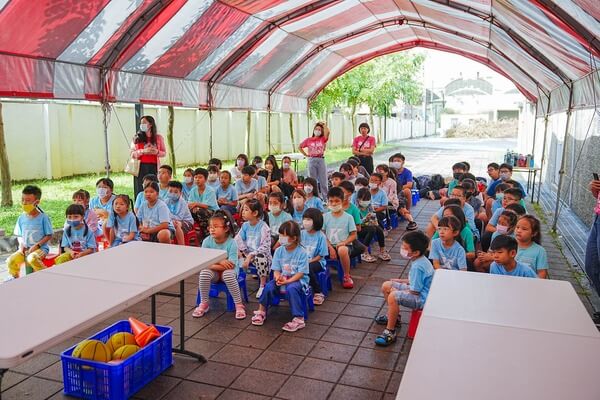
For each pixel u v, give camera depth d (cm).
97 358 343
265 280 531
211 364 396
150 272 345
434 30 1184
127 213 568
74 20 601
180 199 678
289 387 362
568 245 770
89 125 1567
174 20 722
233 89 1103
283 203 625
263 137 2266
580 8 427
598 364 222
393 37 1323
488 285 328
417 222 945
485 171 1875
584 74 726
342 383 368
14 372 383
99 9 605
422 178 1268
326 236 583
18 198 1133
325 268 541
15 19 551
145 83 827
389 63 2466
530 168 1158
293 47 1105
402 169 983
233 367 391
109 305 283
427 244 421
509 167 790
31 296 298
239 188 852
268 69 1146
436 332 254
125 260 377
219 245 491
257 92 1225
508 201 579
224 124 2056
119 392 335
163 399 346
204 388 361
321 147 1062
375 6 1002
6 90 594
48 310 276
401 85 2595
